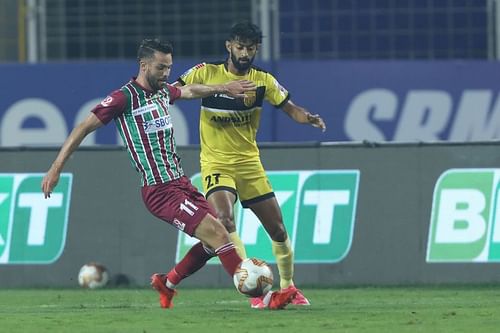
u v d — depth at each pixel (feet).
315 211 145.48
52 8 210.38
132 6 211.20
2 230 147.84
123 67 193.16
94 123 92.43
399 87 193.26
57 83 192.95
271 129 186.91
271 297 99.14
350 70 192.54
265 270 93.09
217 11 209.77
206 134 109.19
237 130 108.47
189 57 210.38
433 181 144.56
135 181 147.02
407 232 144.56
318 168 145.48
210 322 88.58
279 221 110.32
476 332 81.82
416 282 144.46
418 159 144.56
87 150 147.43
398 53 205.26
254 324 86.94
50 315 96.63
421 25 205.16
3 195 147.84
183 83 108.27
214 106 107.55
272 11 205.77
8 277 147.43
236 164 108.68
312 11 205.36
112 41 210.59
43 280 147.23
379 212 144.77
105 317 93.45
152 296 130.82
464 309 102.06
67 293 137.18
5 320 91.86
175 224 94.12
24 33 209.56
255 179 109.50
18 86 192.85
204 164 109.40
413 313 96.07
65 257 147.43
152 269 146.72
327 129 191.52
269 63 192.03
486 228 143.43
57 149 147.74
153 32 210.38
